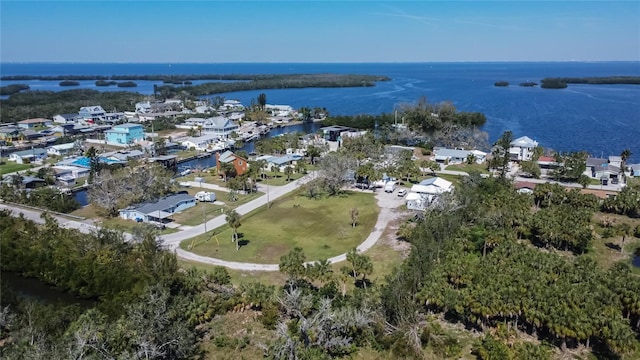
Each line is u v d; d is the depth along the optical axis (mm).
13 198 93375
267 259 66312
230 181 102250
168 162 128125
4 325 46906
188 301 49656
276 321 48625
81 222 82312
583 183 101062
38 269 60062
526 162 114000
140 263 57688
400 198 94938
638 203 81312
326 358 42031
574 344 45094
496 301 45625
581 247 66750
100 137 169875
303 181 110625
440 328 47094
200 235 75312
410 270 54000
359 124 185000
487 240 64625
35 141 158875
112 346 40500
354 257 57062
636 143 156375
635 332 46562
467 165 126125
